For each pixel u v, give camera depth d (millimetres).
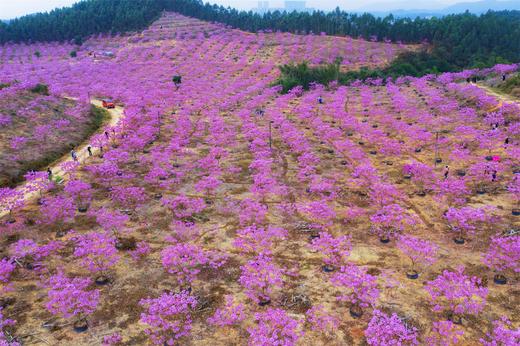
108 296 25812
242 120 77125
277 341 20875
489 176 43219
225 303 24906
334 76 117188
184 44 187125
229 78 127438
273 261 29484
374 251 30531
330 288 26203
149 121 73375
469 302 23250
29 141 60000
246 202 38719
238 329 22688
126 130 67688
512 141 54344
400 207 35844
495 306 23812
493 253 28266
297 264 29062
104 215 35375
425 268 28016
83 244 29250
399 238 31672
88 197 42250
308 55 159375
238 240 30984
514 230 31938
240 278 25875
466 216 31719
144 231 34812
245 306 24625
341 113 74938
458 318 22531
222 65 148750
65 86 104062
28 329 22906
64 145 63125
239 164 53094
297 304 24688
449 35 168750
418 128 64125
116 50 184875
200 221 36500
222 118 79438
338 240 29766
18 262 29594
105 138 64875
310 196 41625
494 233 32219
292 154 57031
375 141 59750
